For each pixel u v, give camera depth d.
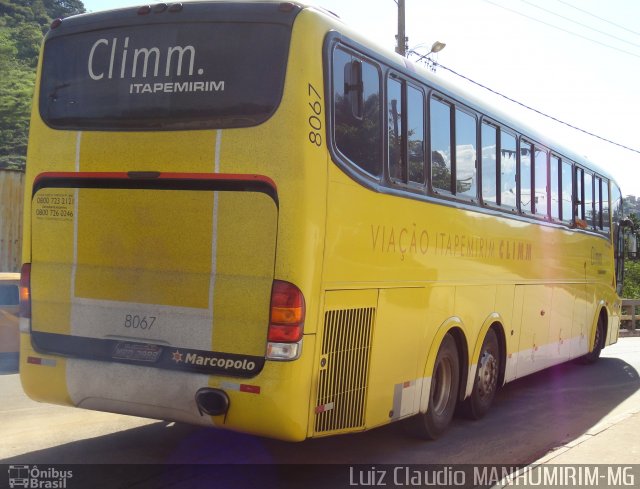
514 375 9.52
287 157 5.14
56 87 5.94
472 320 8.05
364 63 5.95
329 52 5.43
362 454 6.88
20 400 8.37
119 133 5.63
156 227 5.45
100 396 5.60
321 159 5.25
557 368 13.60
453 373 7.77
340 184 5.48
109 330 5.60
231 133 5.29
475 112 8.20
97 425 7.30
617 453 6.93
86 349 5.68
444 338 7.48
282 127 5.17
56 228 5.83
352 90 5.71
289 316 5.06
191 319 5.32
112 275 5.60
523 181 9.70
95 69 5.81
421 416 7.18
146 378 5.41
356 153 5.74
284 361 5.05
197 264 5.32
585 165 12.63
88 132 5.74
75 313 5.73
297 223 5.09
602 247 13.84
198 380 5.23
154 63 5.61
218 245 5.27
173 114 5.48
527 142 9.89
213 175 5.30
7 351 10.48
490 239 8.52
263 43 5.33
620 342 19.95
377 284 6.01
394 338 6.33
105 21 5.84
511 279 9.23
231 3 5.49
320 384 5.34
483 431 8.11
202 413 5.24
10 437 6.77
